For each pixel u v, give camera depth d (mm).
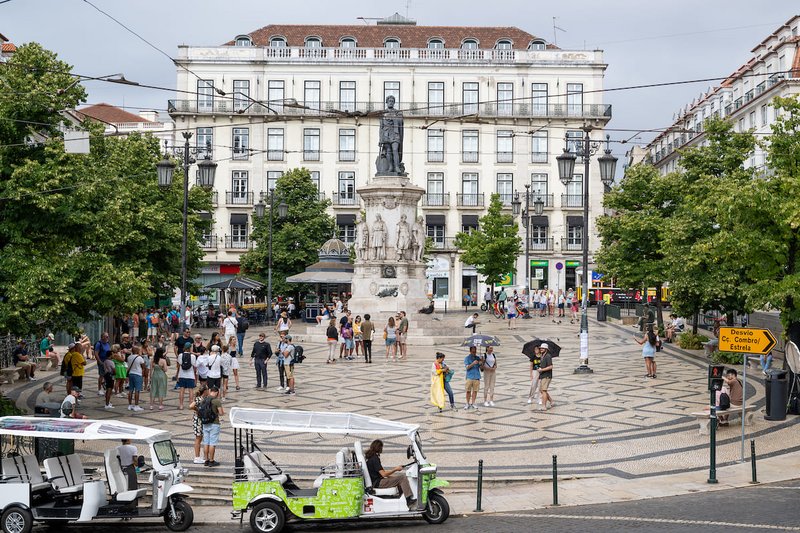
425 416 21797
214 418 17297
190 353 23250
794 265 23500
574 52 74812
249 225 74000
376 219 39688
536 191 75312
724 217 23906
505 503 15117
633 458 17938
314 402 23609
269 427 14156
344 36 76438
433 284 75312
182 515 14125
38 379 28641
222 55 73500
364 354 31703
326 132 74312
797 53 54750
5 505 13875
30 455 14539
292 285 59781
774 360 31766
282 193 61250
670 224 34250
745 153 34156
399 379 27484
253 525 13711
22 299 19562
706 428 19875
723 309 33031
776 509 13984
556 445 18953
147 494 15156
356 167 74562
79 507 13969
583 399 24016
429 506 14000
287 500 13758
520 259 75250
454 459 17859
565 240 75562
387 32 78188
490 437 19625
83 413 22469
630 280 40406
